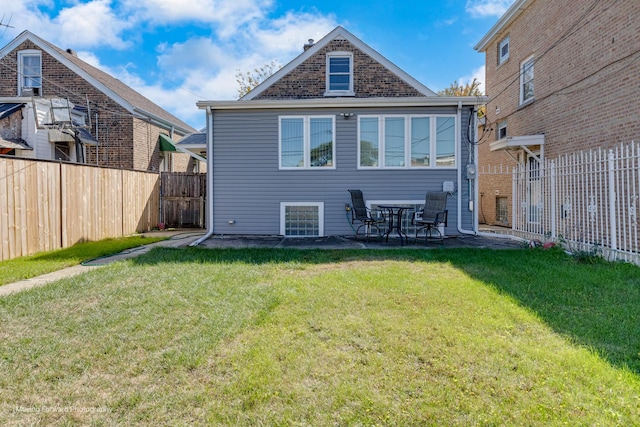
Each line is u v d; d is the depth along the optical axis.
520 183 8.88
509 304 3.60
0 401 2.14
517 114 11.68
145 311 3.52
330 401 2.11
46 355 2.67
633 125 7.04
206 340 2.87
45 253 6.91
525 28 11.16
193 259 6.04
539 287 4.18
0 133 11.41
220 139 9.41
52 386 2.29
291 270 5.27
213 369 2.48
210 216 9.40
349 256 6.30
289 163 9.39
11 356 2.64
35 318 3.37
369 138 9.30
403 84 11.17
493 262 5.59
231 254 6.51
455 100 8.96
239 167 9.41
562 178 7.15
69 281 4.59
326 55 11.20
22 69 14.00
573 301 3.69
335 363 2.53
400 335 2.93
